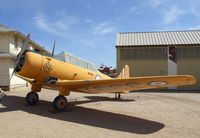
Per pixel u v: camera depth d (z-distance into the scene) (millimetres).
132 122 7000
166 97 14953
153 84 7492
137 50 24000
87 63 10781
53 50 9641
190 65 23484
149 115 8172
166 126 6621
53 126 6215
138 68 23953
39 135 5367
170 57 23625
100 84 8047
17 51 18297
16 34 17188
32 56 8398
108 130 6004
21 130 5727
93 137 5355
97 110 8859
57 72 9039
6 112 7879
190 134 5887
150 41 24734
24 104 9609
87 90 9297
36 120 6848
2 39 16844
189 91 21312
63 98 8461
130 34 27531
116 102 11430
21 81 18516
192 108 10070
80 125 6434
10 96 11922
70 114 7930
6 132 5527
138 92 19891
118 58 24141
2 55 15648
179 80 6625
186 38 25078
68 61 9672
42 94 14172
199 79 23266
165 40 24781
